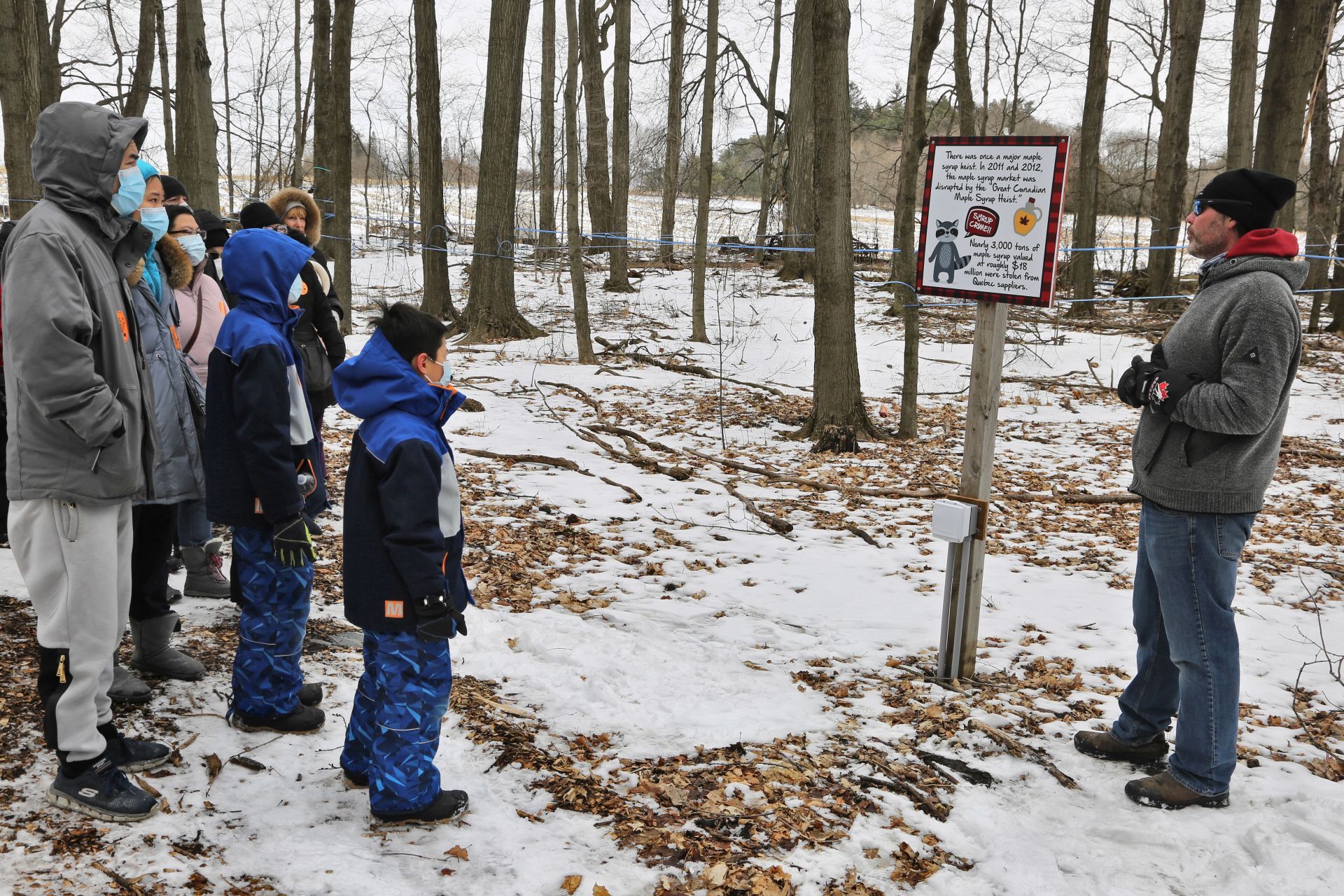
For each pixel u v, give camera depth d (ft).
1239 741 12.77
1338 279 59.72
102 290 9.18
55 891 8.25
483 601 17.30
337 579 17.38
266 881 8.74
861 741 12.57
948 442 34.47
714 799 10.77
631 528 22.54
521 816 10.23
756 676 14.55
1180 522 10.86
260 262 10.85
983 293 13.39
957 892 9.37
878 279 85.15
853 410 34.22
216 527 18.40
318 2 57.41
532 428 33.60
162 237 12.51
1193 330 10.79
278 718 11.46
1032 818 10.87
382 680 9.63
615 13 82.64
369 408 9.39
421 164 59.77
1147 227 137.80
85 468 8.95
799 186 81.30
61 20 73.36
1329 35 34.37
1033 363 51.19
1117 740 12.21
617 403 39.70
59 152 8.94
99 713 9.98
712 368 50.21
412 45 105.29
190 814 9.66
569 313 67.72
